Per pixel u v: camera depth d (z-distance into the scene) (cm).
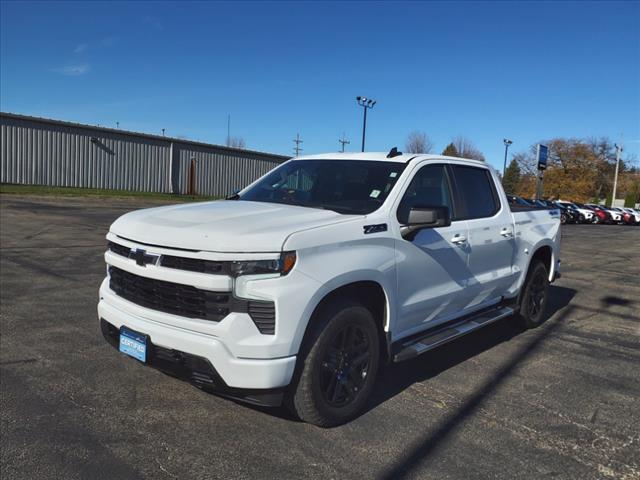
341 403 372
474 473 325
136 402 398
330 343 356
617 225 4216
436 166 484
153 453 329
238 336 318
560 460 347
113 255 383
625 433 389
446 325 497
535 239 620
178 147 3669
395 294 404
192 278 326
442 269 455
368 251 378
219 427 365
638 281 1089
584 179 7775
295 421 379
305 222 357
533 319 654
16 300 669
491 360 538
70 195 2633
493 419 402
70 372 448
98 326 575
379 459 335
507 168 8925
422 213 389
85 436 345
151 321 348
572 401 443
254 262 321
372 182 439
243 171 4131
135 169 3450
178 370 338
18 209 1888
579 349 590
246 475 309
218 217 369
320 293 339
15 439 337
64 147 3095
